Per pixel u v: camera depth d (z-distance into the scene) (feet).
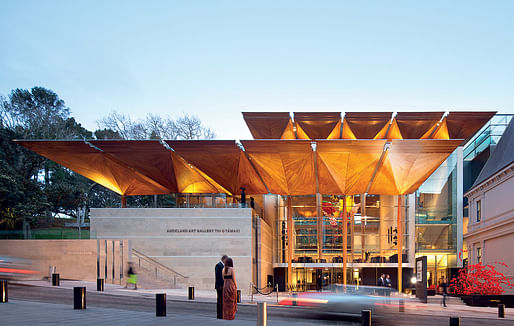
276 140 128.47
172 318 47.11
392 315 69.10
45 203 177.68
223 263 49.34
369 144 129.59
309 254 165.17
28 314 46.42
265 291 147.13
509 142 135.33
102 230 131.54
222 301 48.26
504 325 62.85
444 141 128.67
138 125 230.68
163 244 130.72
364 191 145.28
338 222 165.58
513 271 120.57
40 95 240.12
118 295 78.95
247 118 144.97
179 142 132.98
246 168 144.77
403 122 139.33
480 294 107.24
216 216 131.75
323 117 141.90
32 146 139.23
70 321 41.96
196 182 157.99
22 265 104.94
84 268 112.68
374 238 164.96
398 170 138.62
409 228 167.32
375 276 165.37
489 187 138.51
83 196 197.88
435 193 172.45
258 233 139.03
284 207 169.58
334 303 62.49
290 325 47.03
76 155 144.56
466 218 217.97
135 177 156.87
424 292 102.22
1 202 168.55
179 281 127.85
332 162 136.15
